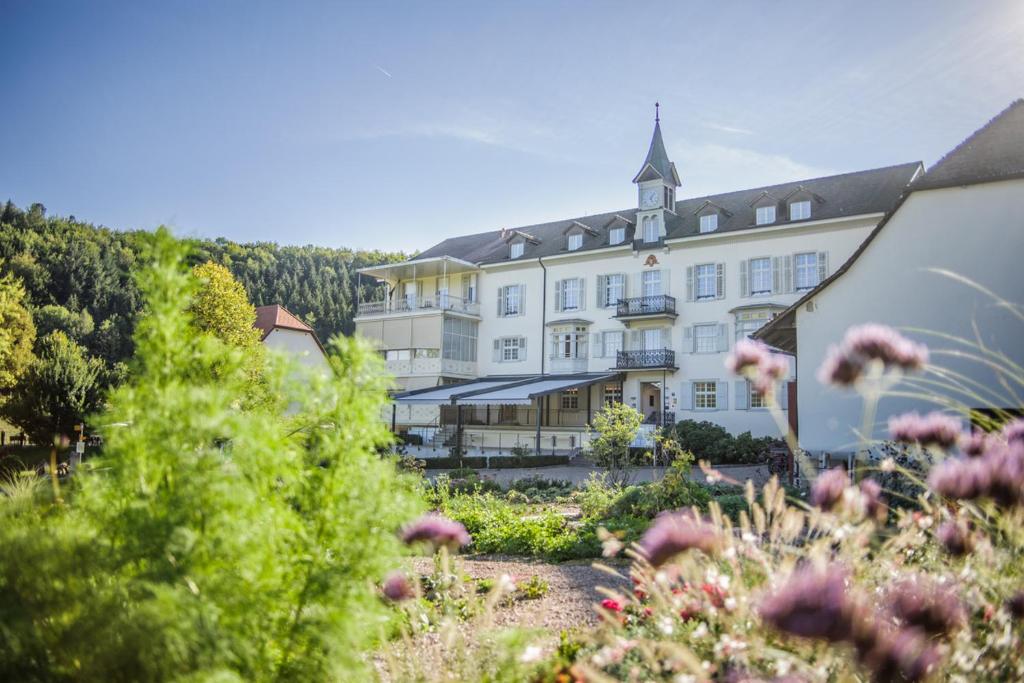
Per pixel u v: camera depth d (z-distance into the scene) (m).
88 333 71.19
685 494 11.46
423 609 4.88
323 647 2.69
